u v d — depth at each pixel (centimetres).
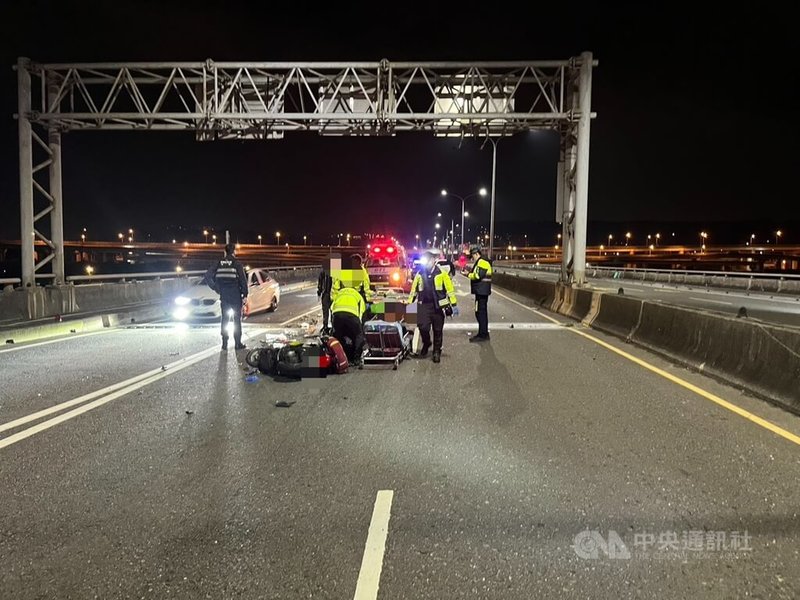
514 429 645
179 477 512
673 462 541
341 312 983
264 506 454
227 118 1772
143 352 1169
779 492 473
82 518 435
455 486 490
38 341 1326
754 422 665
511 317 1795
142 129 1811
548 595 337
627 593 338
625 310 1354
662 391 819
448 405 750
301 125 1830
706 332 971
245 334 1427
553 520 427
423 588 344
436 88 1819
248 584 350
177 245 17462
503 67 1781
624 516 433
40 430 647
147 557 380
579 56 1752
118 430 647
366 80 1828
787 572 360
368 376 930
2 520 432
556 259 17700
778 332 782
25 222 1711
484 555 380
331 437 621
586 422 669
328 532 412
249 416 702
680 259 17050
